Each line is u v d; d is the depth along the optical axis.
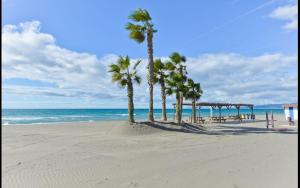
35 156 11.15
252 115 50.41
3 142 15.88
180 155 11.31
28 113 90.94
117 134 19.70
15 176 7.91
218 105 45.91
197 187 6.78
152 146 14.06
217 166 9.04
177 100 28.80
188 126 24.38
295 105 40.12
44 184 7.16
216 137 18.48
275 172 7.99
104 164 9.55
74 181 7.41
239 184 6.92
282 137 18.23
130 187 6.85
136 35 23.62
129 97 22.23
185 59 29.98
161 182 7.26
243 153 11.58
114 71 22.39
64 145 14.48
